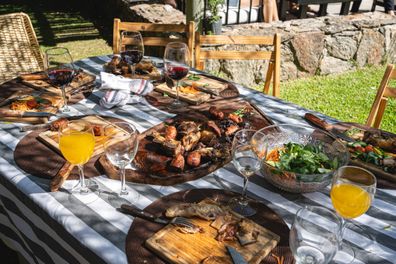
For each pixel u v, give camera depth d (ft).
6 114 5.55
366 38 15.08
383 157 4.94
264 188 4.53
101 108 6.02
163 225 3.90
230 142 5.12
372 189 3.83
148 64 7.33
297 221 3.27
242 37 8.13
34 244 4.70
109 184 4.43
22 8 22.35
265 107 6.28
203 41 8.15
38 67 9.62
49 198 4.18
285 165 4.46
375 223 4.10
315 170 4.42
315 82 14.48
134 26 8.43
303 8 16.26
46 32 18.97
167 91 6.49
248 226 3.85
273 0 15.56
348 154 4.68
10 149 4.94
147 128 5.54
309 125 5.79
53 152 4.88
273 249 3.67
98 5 21.61
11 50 9.49
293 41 13.89
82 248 3.74
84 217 3.98
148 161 4.75
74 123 5.35
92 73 7.22
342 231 3.72
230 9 15.19
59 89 6.42
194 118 5.78
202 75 7.24
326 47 14.60
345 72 15.39
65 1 23.62
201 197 4.30
